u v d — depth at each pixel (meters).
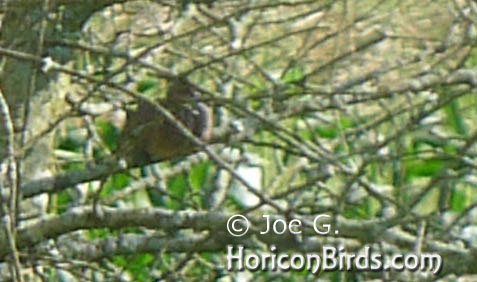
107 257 9.43
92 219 8.99
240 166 10.93
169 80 8.94
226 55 8.77
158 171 10.91
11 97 10.14
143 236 9.27
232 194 10.76
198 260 9.79
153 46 8.88
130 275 10.35
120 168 9.23
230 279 10.13
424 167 11.11
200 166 11.61
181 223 8.84
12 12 10.05
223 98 8.44
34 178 10.16
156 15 11.28
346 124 11.22
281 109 9.46
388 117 8.87
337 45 10.49
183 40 11.14
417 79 9.73
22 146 8.45
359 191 10.05
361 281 9.34
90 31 10.92
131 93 8.22
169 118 7.97
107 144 11.91
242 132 9.33
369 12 10.21
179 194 11.55
